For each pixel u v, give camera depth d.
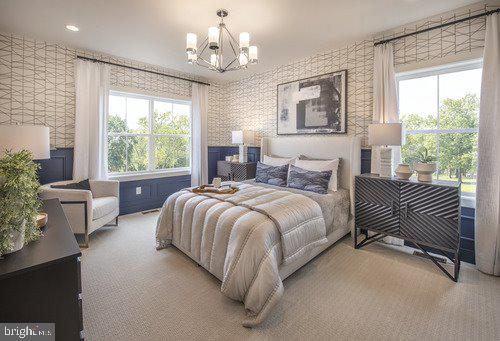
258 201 2.38
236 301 1.92
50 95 3.44
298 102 4.12
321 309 1.83
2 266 0.93
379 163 3.10
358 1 2.43
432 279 2.24
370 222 2.82
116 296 1.97
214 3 2.45
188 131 5.16
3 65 3.11
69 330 1.06
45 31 3.07
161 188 4.71
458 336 1.57
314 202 2.54
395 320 1.71
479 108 2.41
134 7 2.52
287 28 2.98
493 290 2.07
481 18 2.48
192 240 2.42
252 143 4.67
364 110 3.40
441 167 2.90
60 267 1.03
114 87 3.98
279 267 2.01
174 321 1.70
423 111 3.00
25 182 1.03
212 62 2.66
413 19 2.80
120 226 3.65
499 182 2.28
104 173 3.83
